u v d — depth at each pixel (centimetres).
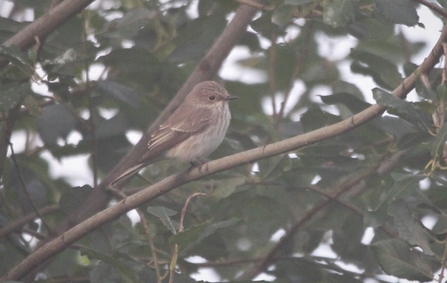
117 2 1442
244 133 1416
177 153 1351
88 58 1102
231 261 1305
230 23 1416
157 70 1359
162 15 1398
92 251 934
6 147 1280
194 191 1341
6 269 1340
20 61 1059
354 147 1217
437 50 950
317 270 1252
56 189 1473
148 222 1138
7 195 1412
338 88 1518
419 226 916
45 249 1087
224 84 1570
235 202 1276
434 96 938
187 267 1199
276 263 1295
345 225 1306
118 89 1215
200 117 1348
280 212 1396
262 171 1241
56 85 1163
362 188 1384
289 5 1131
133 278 950
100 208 1266
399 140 1143
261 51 1488
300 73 1552
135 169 1256
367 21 1525
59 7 1171
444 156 882
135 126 1358
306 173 1248
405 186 897
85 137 1315
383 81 1280
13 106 1079
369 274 1256
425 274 882
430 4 1002
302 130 1375
